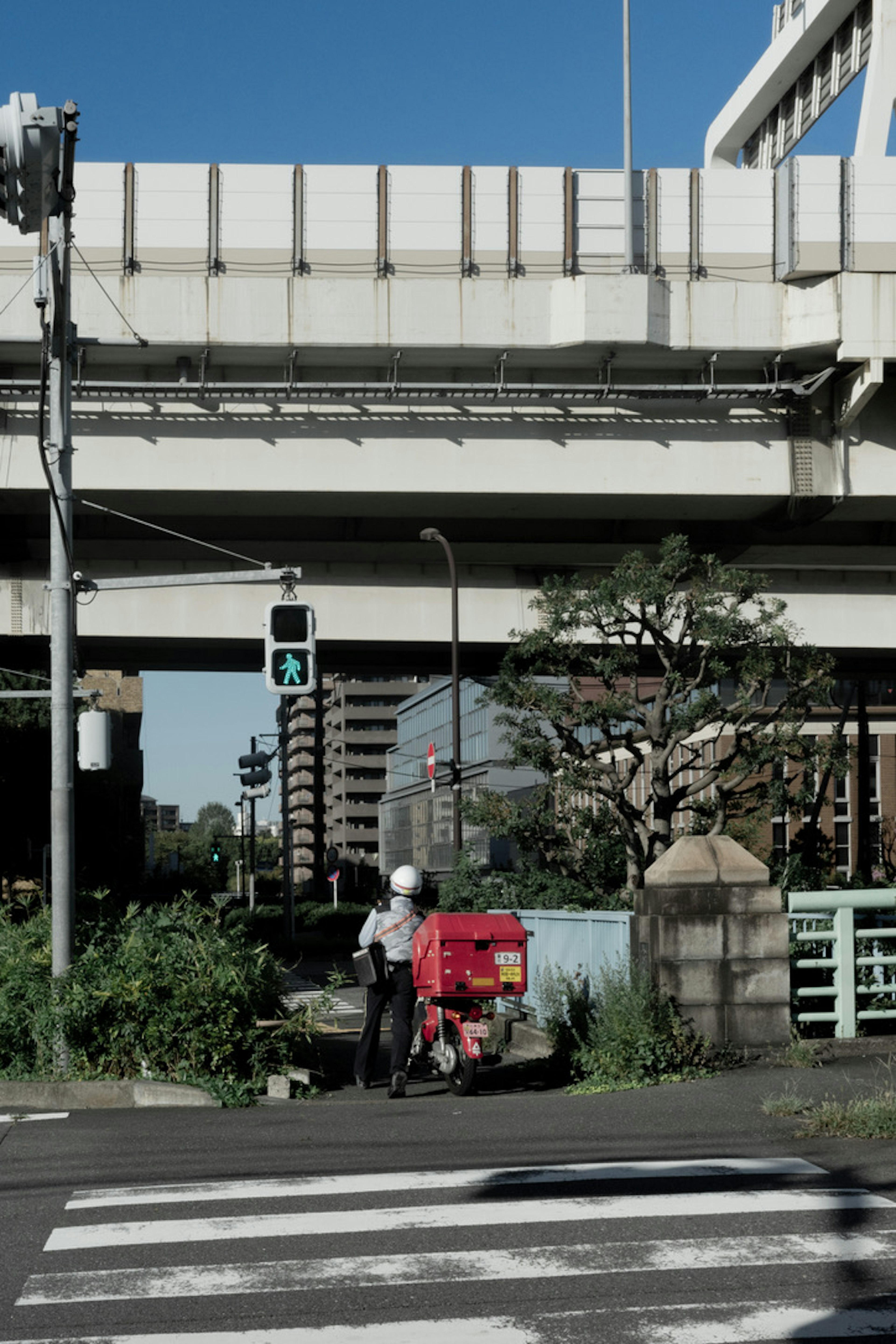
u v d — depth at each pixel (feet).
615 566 111.14
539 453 99.96
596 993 38.29
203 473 97.60
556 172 97.40
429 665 123.65
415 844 226.58
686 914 34.55
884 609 112.88
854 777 188.03
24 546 104.94
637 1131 25.55
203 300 94.12
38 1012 34.63
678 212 98.32
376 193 96.48
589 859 74.08
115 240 94.38
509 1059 44.11
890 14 99.60
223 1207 19.76
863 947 37.47
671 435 100.89
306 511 103.76
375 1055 37.04
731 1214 18.98
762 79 118.32
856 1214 18.85
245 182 95.61
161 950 35.55
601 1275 16.28
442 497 100.63
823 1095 28.78
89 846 181.78
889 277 96.02
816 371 101.14
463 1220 18.83
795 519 103.81
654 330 95.30
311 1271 16.55
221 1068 34.17
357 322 94.89
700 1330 14.33
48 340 35.99
